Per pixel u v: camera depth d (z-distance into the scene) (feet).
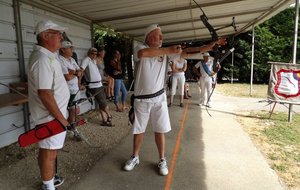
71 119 13.57
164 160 10.14
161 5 18.58
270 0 20.06
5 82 12.74
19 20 13.37
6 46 12.73
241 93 34.12
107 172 10.12
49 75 7.14
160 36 9.25
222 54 10.88
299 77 17.97
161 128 9.88
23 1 13.71
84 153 11.98
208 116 19.63
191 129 16.06
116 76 20.30
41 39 7.36
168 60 9.72
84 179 9.58
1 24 12.41
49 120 7.52
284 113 20.97
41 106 7.48
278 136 14.82
